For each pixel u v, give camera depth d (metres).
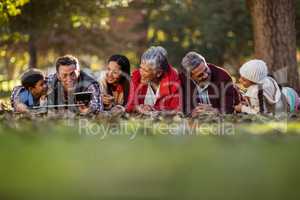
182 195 6.35
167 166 7.59
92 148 9.20
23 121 14.89
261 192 6.43
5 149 8.82
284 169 7.41
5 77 69.12
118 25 68.56
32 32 45.62
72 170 7.12
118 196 6.34
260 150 9.03
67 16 44.84
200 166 7.58
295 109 18.83
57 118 15.46
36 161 7.62
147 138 11.05
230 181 6.79
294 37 28.89
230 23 60.34
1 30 43.09
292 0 28.83
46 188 6.33
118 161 7.93
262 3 28.58
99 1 44.41
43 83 17.47
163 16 68.50
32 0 43.22
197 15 65.19
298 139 10.82
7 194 6.16
